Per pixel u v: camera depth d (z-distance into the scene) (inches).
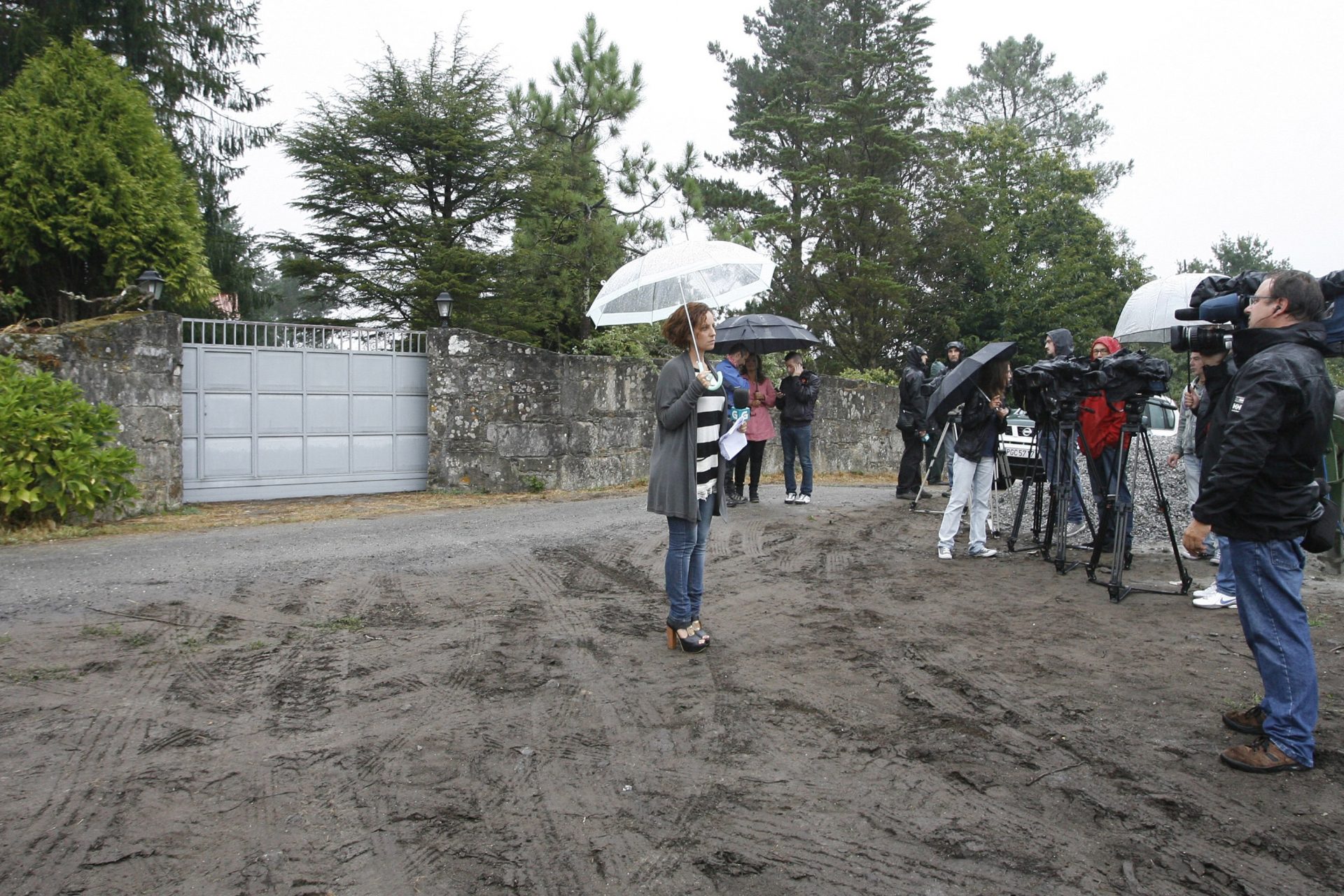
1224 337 191.2
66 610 220.5
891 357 1268.5
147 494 389.4
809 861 114.7
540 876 111.4
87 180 466.0
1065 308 1255.5
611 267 754.2
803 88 1268.5
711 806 129.0
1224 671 181.0
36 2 591.8
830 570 278.7
